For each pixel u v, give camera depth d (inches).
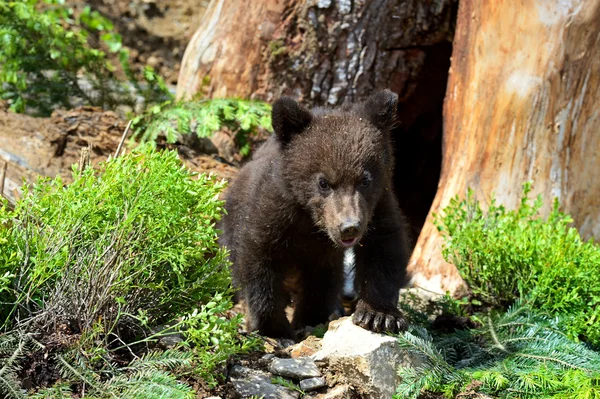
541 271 405.4
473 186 497.0
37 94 653.9
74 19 856.9
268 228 395.2
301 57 603.5
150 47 882.8
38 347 303.4
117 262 319.0
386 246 388.2
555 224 462.3
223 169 578.2
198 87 633.0
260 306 399.2
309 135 382.6
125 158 347.9
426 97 668.7
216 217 339.3
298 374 333.4
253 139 602.2
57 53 644.7
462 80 522.6
